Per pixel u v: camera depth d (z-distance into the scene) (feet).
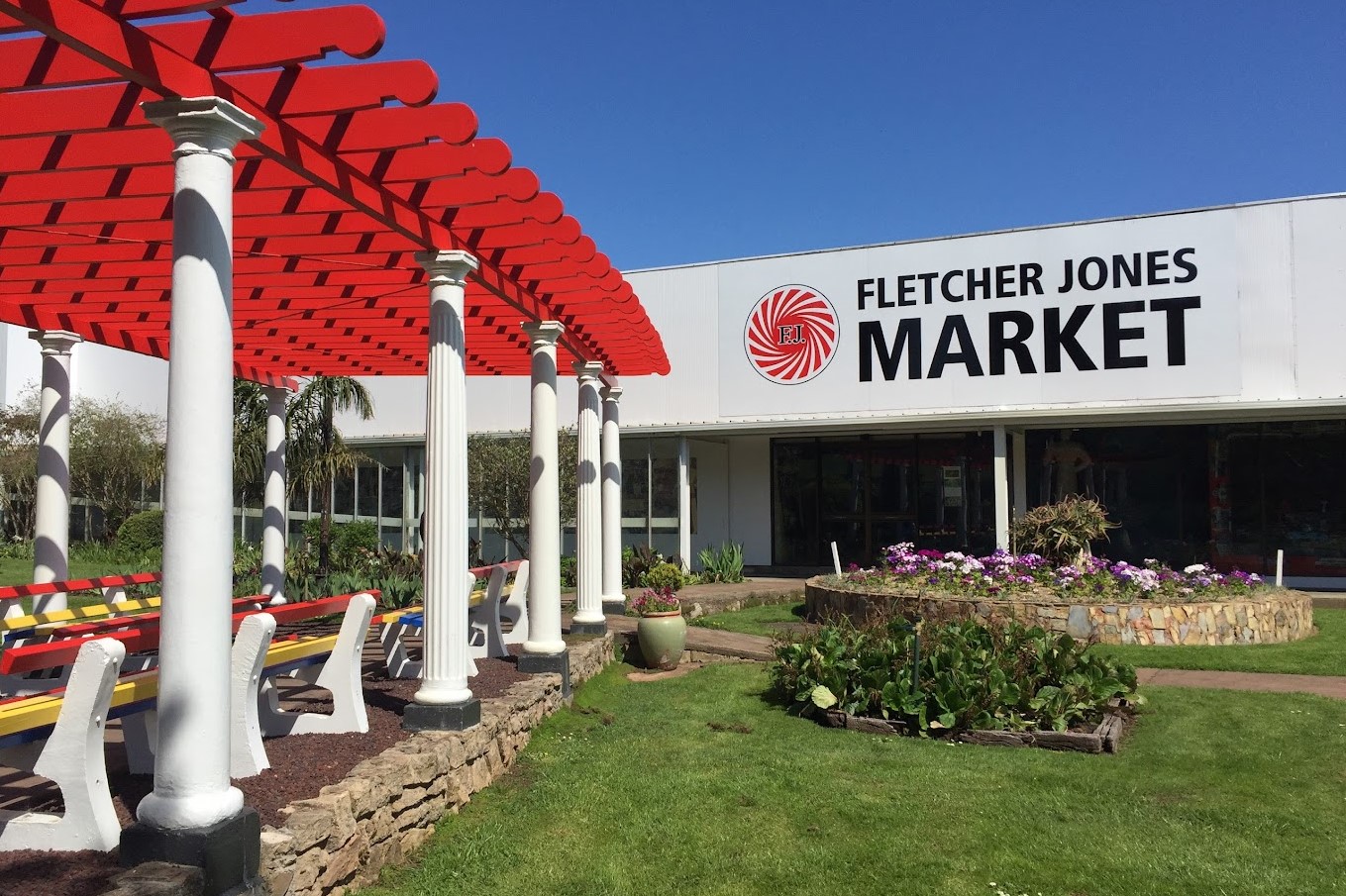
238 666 13.64
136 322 28.73
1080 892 13.16
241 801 10.68
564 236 18.71
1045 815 16.08
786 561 68.23
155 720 14.11
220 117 10.58
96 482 76.74
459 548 17.25
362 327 29.25
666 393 67.77
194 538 10.44
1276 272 54.39
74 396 82.89
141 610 29.40
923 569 40.40
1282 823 15.75
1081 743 20.17
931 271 61.62
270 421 36.09
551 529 23.45
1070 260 58.54
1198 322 55.72
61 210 18.21
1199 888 13.23
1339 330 53.11
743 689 26.53
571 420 68.64
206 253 10.62
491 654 25.21
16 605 26.32
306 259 21.36
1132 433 60.39
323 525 49.34
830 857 14.21
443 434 17.31
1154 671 29.19
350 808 12.42
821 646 24.90
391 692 20.31
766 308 65.51
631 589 50.37
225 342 10.78
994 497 59.31
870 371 62.80
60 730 10.90
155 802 10.24
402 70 12.26
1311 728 21.76
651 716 23.35
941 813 16.11
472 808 16.12
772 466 68.64
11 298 25.32
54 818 10.91
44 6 9.20
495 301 24.64
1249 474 57.77
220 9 10.92
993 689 21.40
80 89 12.87
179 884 9.53
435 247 17.54
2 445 74.28
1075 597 35.14
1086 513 40.63
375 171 15.19
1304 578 56.44
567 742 20.58
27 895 9.45
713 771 18.34
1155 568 39.50
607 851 14.35
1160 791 17.44
